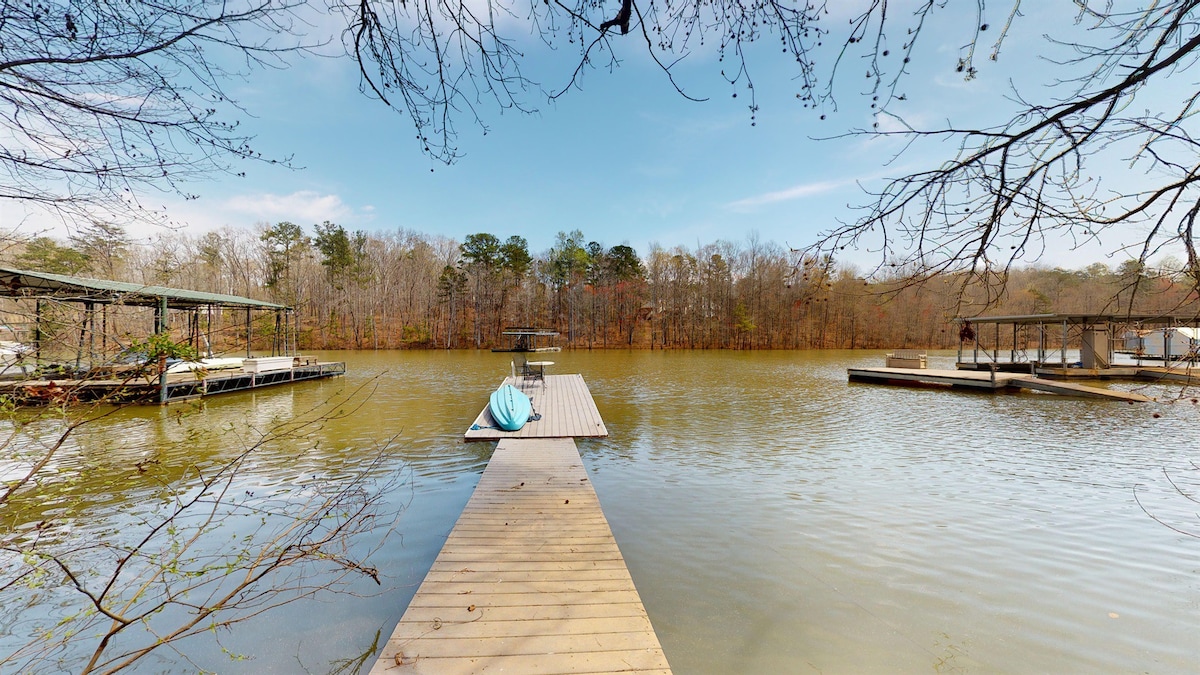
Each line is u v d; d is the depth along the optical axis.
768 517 5.30
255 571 4.14
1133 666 3.04
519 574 3.59
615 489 6.23
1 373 1.88
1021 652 3.17
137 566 4.18
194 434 2.37
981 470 7.06
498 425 9.05
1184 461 7.49
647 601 3.72
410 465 7.20
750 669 2.99
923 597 3.78
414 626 2.94
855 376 18.69
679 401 13.70
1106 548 4.59
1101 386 16.00
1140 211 1.75
